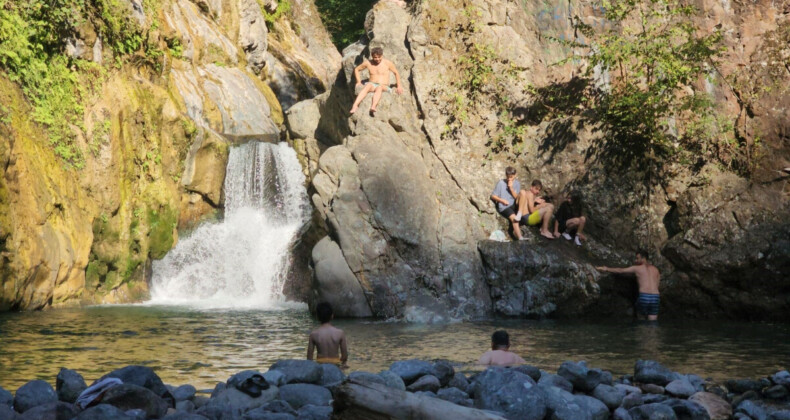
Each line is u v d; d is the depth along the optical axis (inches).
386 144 581.9
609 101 584.7
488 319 522.0
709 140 575.5
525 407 207.8
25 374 284.8
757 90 578.6
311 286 549.3
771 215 533.3
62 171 556.7
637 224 565.6
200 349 355.9
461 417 185.2
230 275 679.1
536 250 540.1
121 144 618.5
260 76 1048.8
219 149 711.7
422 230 547.5
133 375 215.5
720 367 314.3
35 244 511.5
